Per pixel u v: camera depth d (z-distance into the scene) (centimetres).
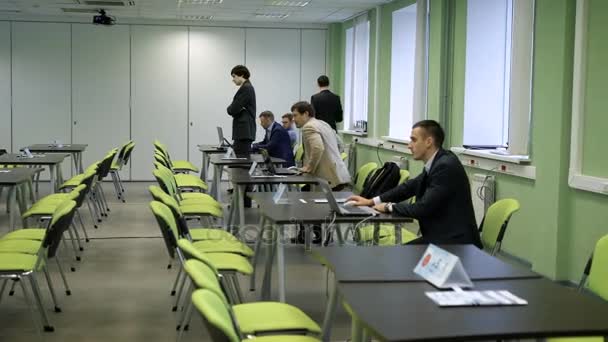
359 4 1038
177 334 425
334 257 309
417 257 310
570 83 553
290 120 1056
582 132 537
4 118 1214
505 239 655
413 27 1005
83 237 728
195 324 446
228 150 885
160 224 388
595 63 522
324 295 519
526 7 605
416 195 443
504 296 243
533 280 271
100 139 1247
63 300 496
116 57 1237
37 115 1223
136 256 644
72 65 1226
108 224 807
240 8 1084
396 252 322
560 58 557
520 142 620
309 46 1296
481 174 704
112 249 673
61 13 1170
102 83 1238
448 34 804
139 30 1239
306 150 669
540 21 588
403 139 948
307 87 1302
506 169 644
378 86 1063
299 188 711
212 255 423
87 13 1161
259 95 1288
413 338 198
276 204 466
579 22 532
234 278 416
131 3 1036
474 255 315
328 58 1304
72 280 554
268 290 477
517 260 634
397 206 422
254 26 1273
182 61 1257
